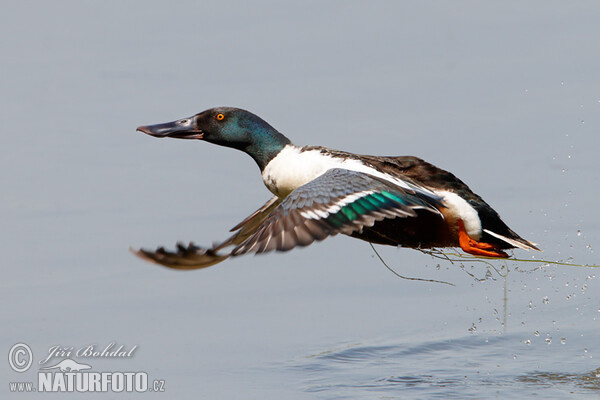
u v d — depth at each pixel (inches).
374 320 532.1
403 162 457.1
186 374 473.1
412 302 550.9
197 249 454.6
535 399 451.5
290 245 388.5
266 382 466.6
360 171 443.8
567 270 577.3
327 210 399.9
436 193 446.3
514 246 455.8
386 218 444.8
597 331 525.7
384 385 465.4
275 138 487.8
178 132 497.0
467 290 565.6
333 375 474.3
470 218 444.8
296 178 470.6
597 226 601.3
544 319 539.8
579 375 479.2
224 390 458.3
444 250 486.9
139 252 452.4
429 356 497.4
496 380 473.1
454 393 456.8
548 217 610.9
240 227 478.6
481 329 528.1
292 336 512.4
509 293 563.8
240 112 491.2
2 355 486.9
